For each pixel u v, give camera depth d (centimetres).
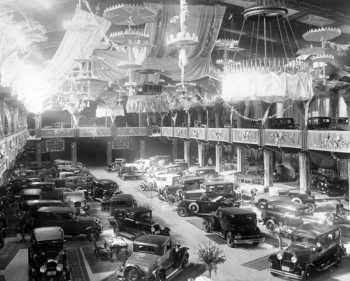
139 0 928
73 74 1770
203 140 4456
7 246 1944
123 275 1412
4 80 989
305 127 2833
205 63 1534
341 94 3023
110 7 938
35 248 1432
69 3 1220
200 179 3105
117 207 2392
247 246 1947
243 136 3584
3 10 779
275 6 1259
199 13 1378
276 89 1375
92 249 1897
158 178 3284
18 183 3009
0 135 1659
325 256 1573
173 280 1499
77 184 3312
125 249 1725
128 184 4066
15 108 2489
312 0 2395
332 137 2491
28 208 2164
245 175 3625
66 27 1142
